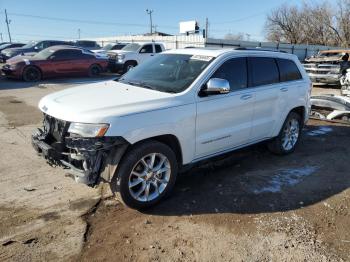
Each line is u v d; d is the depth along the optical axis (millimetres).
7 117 8555
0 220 3838
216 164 5641
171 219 3969
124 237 3611
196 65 4770
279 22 55281
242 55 5164
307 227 3877
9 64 16406
